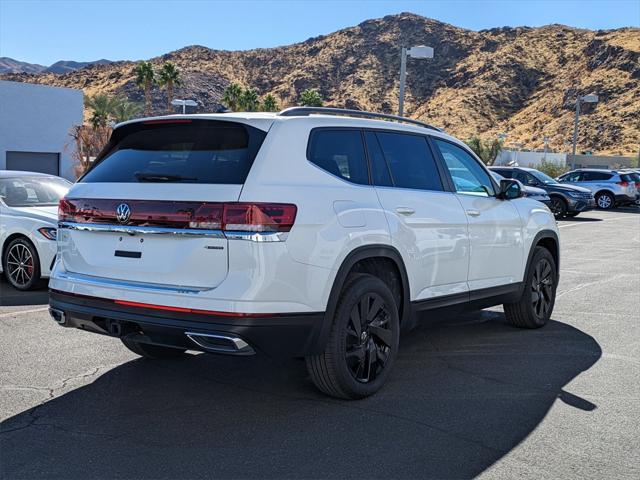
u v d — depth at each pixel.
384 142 5.16
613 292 9.12
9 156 30.58
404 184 5.20
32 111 31.22
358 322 4.60
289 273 4.11
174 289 4.14
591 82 163.25
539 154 75.88
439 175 5.62
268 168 4.17
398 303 5.09
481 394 4.87
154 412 4.45
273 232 4.04
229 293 3.99
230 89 80.12
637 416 4.47
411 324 5.20
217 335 3.99
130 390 4.87
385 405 4.62
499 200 6.35
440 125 182.88
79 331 6.52
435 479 3.54
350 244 4.45
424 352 6.02
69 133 32.75
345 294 4.50
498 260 6.16
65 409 4.48
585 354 5.98
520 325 6.92
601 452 3.90
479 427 4.25
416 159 5.43
